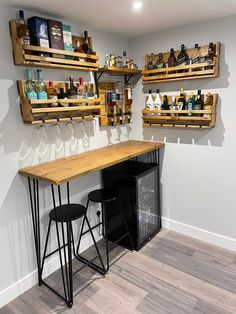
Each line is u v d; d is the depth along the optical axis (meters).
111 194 2.35
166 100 2.62
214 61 2.19
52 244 2.23
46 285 2.09
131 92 2.88
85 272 2.23
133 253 2.49
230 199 2.43
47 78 2.04
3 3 1.68
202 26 2.29
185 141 2.62
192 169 2.62
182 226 2.82
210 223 2.61
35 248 2.09
